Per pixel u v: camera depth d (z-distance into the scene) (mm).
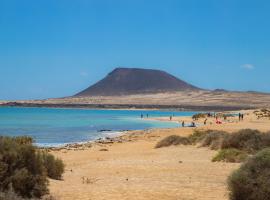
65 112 180875
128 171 18875
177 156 24719
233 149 23438
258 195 11523
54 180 16250
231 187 12164
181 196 13055
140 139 42625
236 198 12008
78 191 13711
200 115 102375
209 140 28547
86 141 47375
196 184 15102
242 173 11922
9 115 132125
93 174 18500
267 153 12117
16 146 13070
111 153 29328
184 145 30297
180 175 17406
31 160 13242
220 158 21781
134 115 149375
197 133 33906
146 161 22438
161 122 95125
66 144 42875
